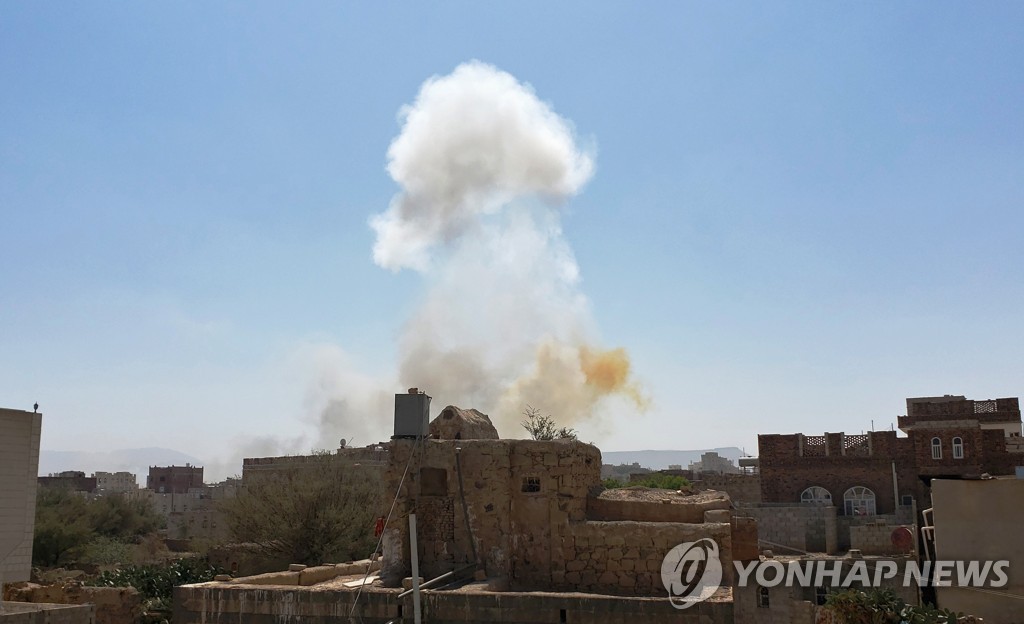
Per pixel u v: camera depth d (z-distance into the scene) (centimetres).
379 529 3478
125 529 9512
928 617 2811
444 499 3453
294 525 6197
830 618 2844
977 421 8438
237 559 6212
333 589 3062
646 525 3316
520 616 2881
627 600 2841
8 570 3312
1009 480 3148
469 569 3309
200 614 3138
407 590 3005
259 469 8881
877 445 8012
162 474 17788
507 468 3419
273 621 3073
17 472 3388
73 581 5403
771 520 5969
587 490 3594
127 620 4094
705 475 9894
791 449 8194
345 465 7219
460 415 3747
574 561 3350
